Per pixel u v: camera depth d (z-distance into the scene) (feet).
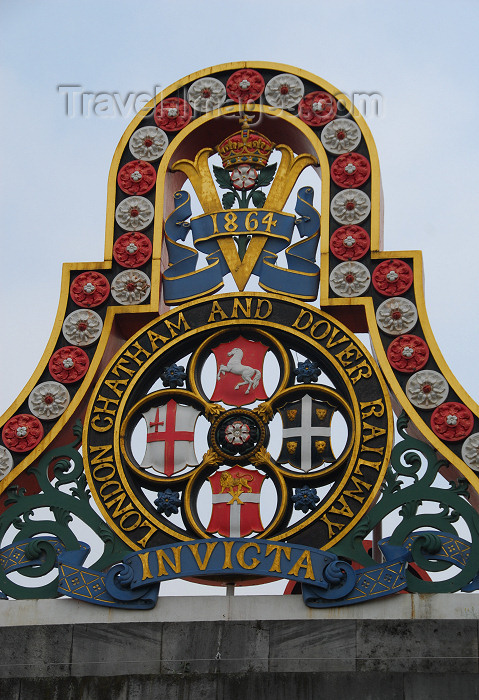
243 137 53.88
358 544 46.75
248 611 45.93
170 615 46.16
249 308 50.78
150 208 52.95
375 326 49.96
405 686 42.86
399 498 47.32
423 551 46.52
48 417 50.06
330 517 47.21
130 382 50.06
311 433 48.70
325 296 50.52
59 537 48.21
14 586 47.44
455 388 48.67
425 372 48.96
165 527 47.75
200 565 46.32
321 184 52.44
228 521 47.98
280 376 49.73
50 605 46.78
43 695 44.11
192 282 51.93
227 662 44.60
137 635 45.27
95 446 49.24
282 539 47.03
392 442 47.93
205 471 48.88
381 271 50.65
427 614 45.39
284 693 43.29
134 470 48.78
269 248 52.26
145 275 51.88
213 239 52.54
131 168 53.67
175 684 43.78
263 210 52.65
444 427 48.14
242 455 48.65
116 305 51.65
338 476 48.11
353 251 51.13
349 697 42.93
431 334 49.57
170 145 53.93
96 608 46.62
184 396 49.88
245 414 49.16
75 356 50.85
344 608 45.70
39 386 50.47
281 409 49.37
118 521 48.03
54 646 45.32
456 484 47.42
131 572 46.47
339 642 44.55
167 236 52.95
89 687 44.09
